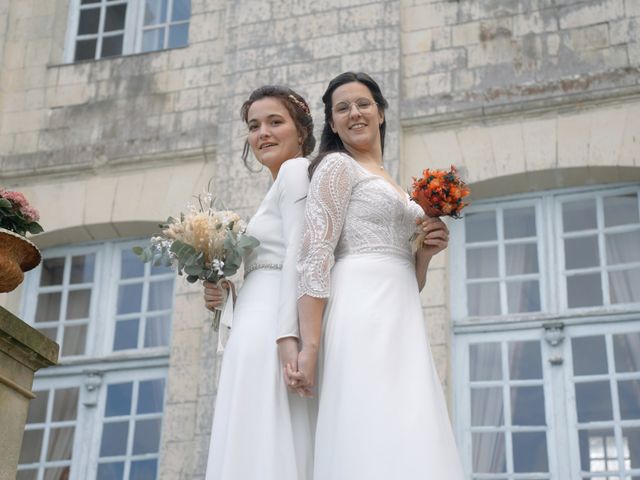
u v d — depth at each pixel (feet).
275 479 9.62
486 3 30.55
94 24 36.68
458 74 29.99
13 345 15.11
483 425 26.81
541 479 25.88
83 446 30.42
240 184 30.66
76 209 32.91
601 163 27.68
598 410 26.09
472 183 28.76
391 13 31.14
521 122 28.91
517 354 27.27
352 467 9.31
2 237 15.62
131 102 33.88
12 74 35.68
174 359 29.53
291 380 9.70
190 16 35.09
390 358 9.82
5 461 14.84
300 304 9.88
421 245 10.71
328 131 11.63
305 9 32.17
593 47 28.94
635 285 27.02
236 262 10.88
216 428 10.18
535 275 27.91
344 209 10.30
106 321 31.91
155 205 32.17
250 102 12.30
